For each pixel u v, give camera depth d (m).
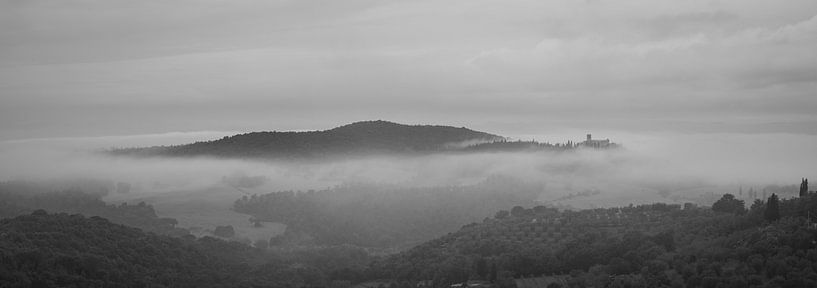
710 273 186.25
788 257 183.88
